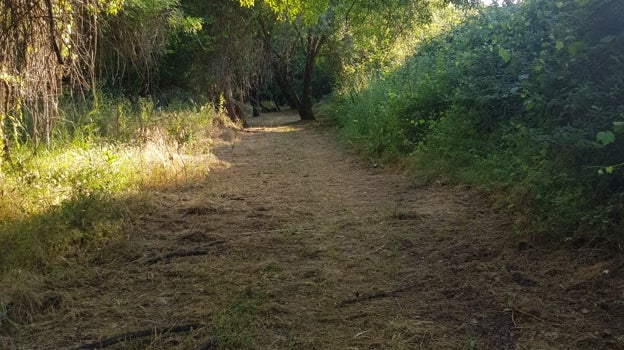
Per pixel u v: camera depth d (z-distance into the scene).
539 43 6.08
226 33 16.39
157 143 9.52
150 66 12.40
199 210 5.87
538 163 5.02
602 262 3.79
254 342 3.08
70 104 9.22
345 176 8.16
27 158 6.19
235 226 5.36
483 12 9.93
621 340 2.93
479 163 6.44
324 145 12.62
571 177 4.50
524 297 3.52
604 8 4.56
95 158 6.82
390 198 6.37
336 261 4.35
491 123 7.15
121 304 3.60
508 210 5.12
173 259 4.45
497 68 7.25
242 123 19.78
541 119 5.39
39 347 3.05
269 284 3.88
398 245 4.62
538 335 3.07
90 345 3.04
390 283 3.89
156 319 3.38
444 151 7.33
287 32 19.48
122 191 6.06
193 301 3.64
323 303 3.58
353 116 12.82
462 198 5.95
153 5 10.43
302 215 5.75
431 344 3.03
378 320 3.32
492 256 4.24
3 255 4.08
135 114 11.37
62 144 7.79
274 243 4.81
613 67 4.44
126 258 4.46
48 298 3.64
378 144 9.41
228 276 4.05
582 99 4.48
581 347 2.93
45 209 5.03
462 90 7.75
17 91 5.36
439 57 9.58
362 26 17.81
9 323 3.28
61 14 5.27
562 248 4.15
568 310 3.32
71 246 4.50
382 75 14.04
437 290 3.73
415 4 15.61
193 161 8.78
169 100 16.00
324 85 31.86
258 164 9.67
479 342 3.03
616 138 4.26
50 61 5.41
